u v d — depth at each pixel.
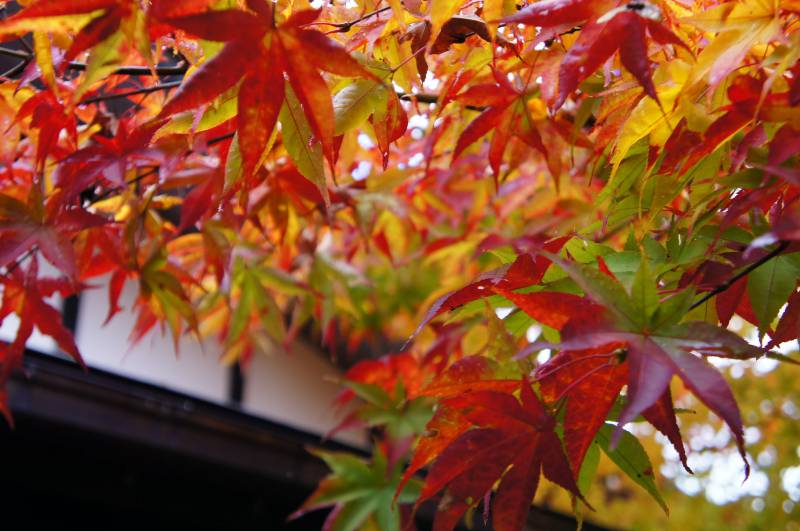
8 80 0.54
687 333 0.41
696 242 0.48
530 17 0.44
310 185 0.59
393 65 0.51
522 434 0.43
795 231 0.40
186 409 1.00
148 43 0.44
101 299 1.46
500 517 0.44
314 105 0.44
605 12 0.44
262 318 0.72
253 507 1.14
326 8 0.51
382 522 0.64
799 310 0.46
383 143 0.49
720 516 1.74
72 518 1.04
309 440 1.17
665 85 0.47
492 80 0.53
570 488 0.43
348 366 1.94
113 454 0.97
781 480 1.66
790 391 1.58
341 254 0.84
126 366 1.46
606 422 0.47
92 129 0.58
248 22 0.43
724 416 0.39
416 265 1.02
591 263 0.48
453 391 0.44
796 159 0.44
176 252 0.70
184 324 0.99
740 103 0.45
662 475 1.77
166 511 1.07
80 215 0.53
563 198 0.65
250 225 0.70
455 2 0.46
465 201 0.73
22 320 0.55
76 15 0.44
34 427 0.90
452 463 0.44
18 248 0.52
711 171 0.48
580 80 0.44
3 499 0.98
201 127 0.48
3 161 0.55
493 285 0.45
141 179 0.61
